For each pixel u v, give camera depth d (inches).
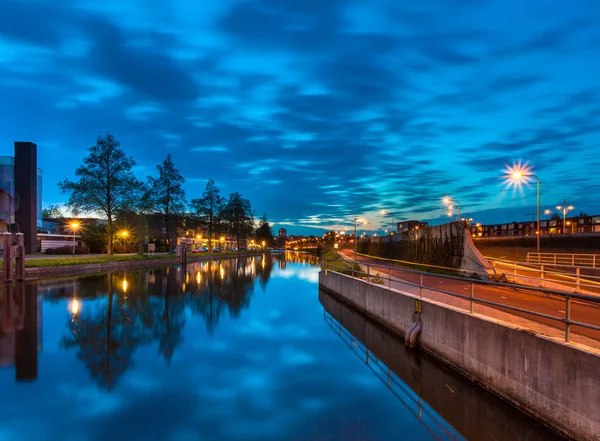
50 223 3218.5
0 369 502.0
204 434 337.7
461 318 428.5
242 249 5364.2
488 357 378.0
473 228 4874.5
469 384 408.5
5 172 2196.1
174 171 2748.5
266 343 649.6
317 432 341.1
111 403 401.1
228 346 628.4
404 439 332.8
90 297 1079.0
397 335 624.7
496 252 2313.0
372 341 665.0
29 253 2116.1
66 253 2413.9
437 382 470.6
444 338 465.4
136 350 597.0
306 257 5157.5
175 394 427.8
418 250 1525.6
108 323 772.0
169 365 528.4
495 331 368.2
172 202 2748.5
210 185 3782.0
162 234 3855.8
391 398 423.2
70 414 373.7
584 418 268.5
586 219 3324.3
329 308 992.9
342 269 1169.4
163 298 1114.1
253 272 2196.1
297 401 411.8
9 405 392.8
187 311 929.5
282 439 330.6
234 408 393.1
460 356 428.5
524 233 4158.5
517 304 603.8
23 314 838.5
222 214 3954.2
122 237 2645.2
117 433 338.0
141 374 490.9
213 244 5398.6
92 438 328.5
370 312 791.1
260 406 398.6
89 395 420.5
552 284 844.6
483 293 738.2
